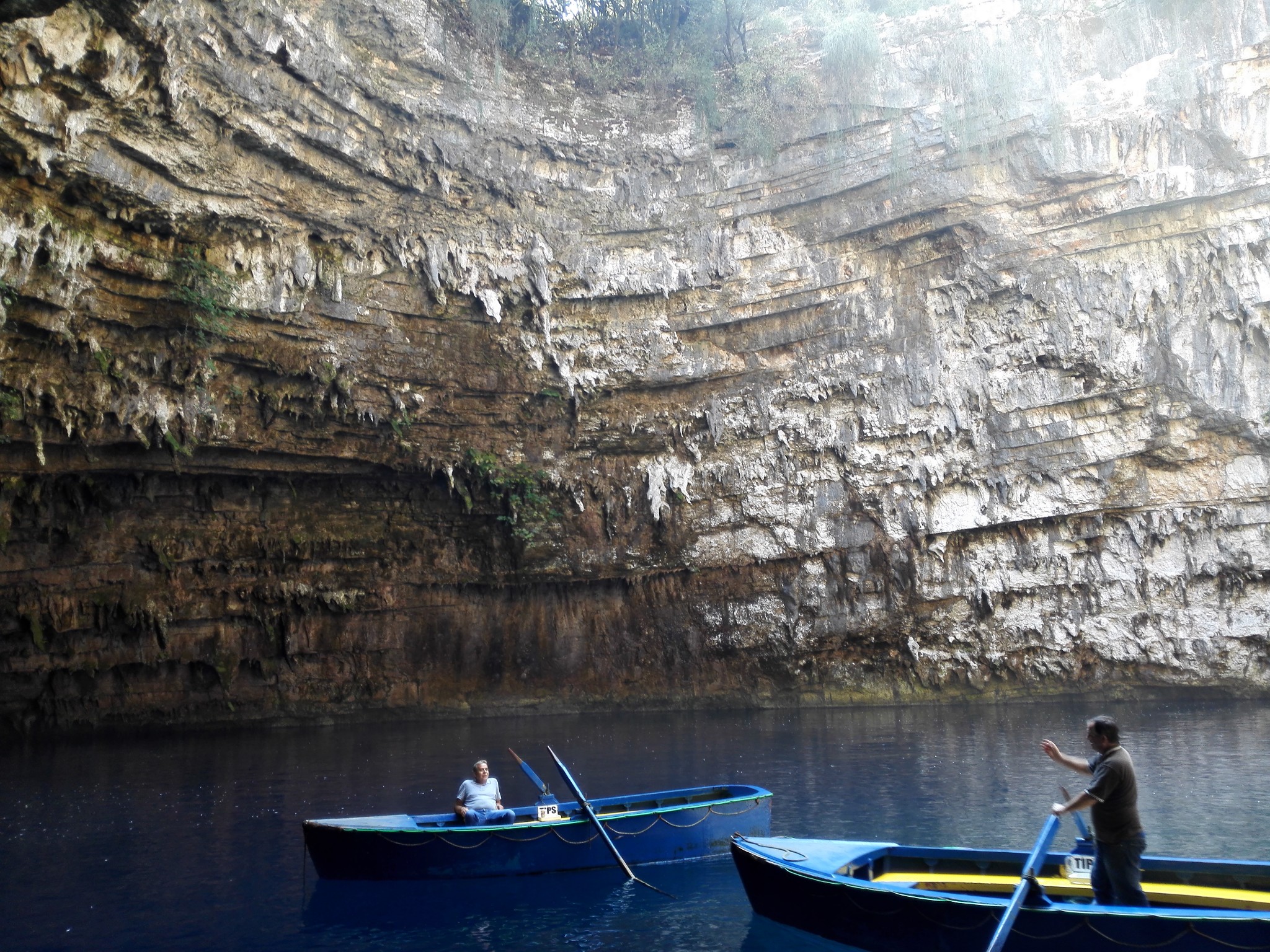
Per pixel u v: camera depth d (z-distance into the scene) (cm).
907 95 2769
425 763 1820
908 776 1485
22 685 2494
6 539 2298
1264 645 2641
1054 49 2694
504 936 820
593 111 2792
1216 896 725
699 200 2884
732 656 2977
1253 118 2547
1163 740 1823
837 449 2909
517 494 2873
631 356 2869
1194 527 2709
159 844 1162
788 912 823
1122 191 2647
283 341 2320
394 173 2362
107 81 1617
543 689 2942
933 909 721
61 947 796
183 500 2566
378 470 2725
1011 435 2802
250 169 2052
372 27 2256
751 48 2973
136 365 2098
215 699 2684
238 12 1836
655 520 2952
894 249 2867
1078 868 783
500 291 2655
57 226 1777
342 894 948
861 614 2900
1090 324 2708
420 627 2903
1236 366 2622
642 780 1545
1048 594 2816
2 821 1316
